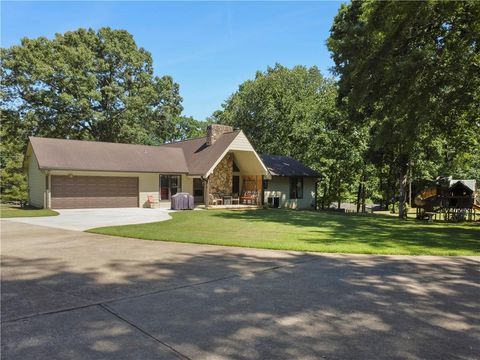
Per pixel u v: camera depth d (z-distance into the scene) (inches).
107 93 1590.8
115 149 1076.5
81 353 151.9
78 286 248.1
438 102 619.8
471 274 293.6
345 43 706.2
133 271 291.3
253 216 794.8
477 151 1117.1
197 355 151.7
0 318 189.0
